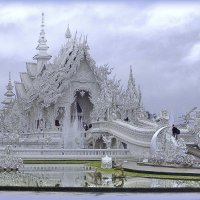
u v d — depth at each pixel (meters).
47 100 74.69
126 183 31.05
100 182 31.70
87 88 76.06
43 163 49.19
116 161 50.34
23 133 79.56
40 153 53.34
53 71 75.12
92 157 53.28
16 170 38.31
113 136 60.03
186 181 32.06
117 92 71.56
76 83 75.94
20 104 83.44
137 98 74.19
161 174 35.91
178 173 35.53
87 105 81.00
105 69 73.88
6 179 33.03
